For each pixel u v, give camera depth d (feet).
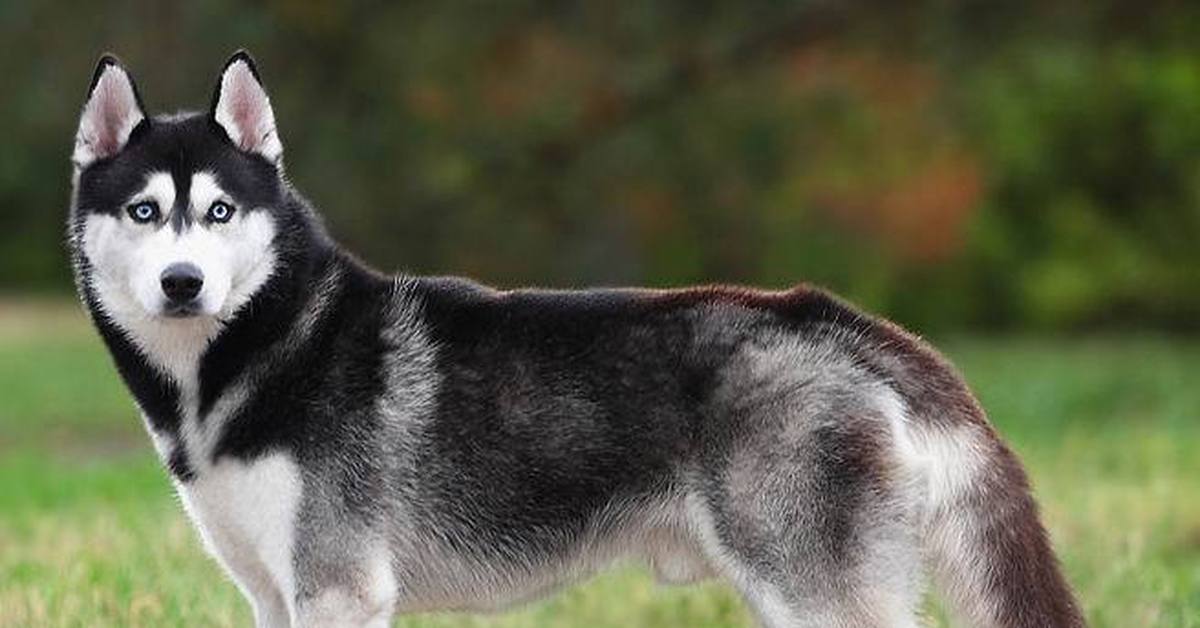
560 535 27.04
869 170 99.30
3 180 124.06
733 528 26.05
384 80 83.25
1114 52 93.56
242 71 27.27
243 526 26.71
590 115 89.61
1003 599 26.00
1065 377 90.27
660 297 27.25
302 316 27.02
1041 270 128.98
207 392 26.71
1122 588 37.99
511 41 85.30
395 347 27.14
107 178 26.99
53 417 83.61
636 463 26.58
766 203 104.47
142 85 78.48
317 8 81.30
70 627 33.53
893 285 128.06
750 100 90.38
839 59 89.35
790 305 26.94
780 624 25.93
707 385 26.35
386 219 89.15
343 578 26.43
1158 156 129.39
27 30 79.51
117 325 27.14
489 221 92.68
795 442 25.89
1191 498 50.52
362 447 26.66
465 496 26.94
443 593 27.48
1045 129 127.85
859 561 25.73
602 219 97.45
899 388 26.43
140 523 43.73
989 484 26.27
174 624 33.83
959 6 85.71
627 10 84.58
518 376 26.96
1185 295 129.80
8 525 46.24
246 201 26.78
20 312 134.51
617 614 37.70
